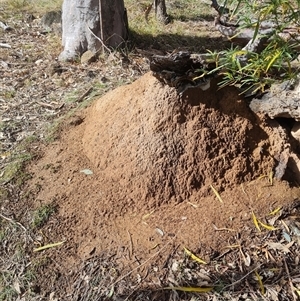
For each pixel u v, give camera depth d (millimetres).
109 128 1195
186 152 1078
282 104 1059
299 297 907
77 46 2002
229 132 1083
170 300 924
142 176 1085
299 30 944
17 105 1604
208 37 2465
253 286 930
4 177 1226
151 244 1008
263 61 889
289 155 1081
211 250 981
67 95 1655
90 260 1010
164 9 2674
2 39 2291
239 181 1068
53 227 1084
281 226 1012
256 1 887
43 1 3018
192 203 1059
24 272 1021
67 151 1269
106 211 1079
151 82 1152
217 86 1092
